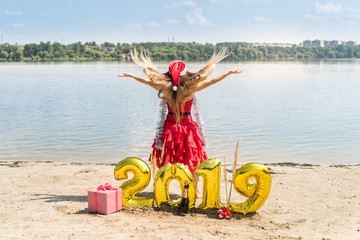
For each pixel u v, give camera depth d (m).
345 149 15.99
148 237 5.42
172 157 7.27
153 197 7.35
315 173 10.60
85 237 5.34
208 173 6.77
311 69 121.88
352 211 7.44
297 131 20.16
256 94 43.34
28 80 70.38
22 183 9.27
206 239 5.45
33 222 5.98
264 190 6.79
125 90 49.69
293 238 5.73
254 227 6.20
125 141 17.52
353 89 49.03
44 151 15.42
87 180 9.63
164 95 7.38
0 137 18.53
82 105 32.94
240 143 16.98
